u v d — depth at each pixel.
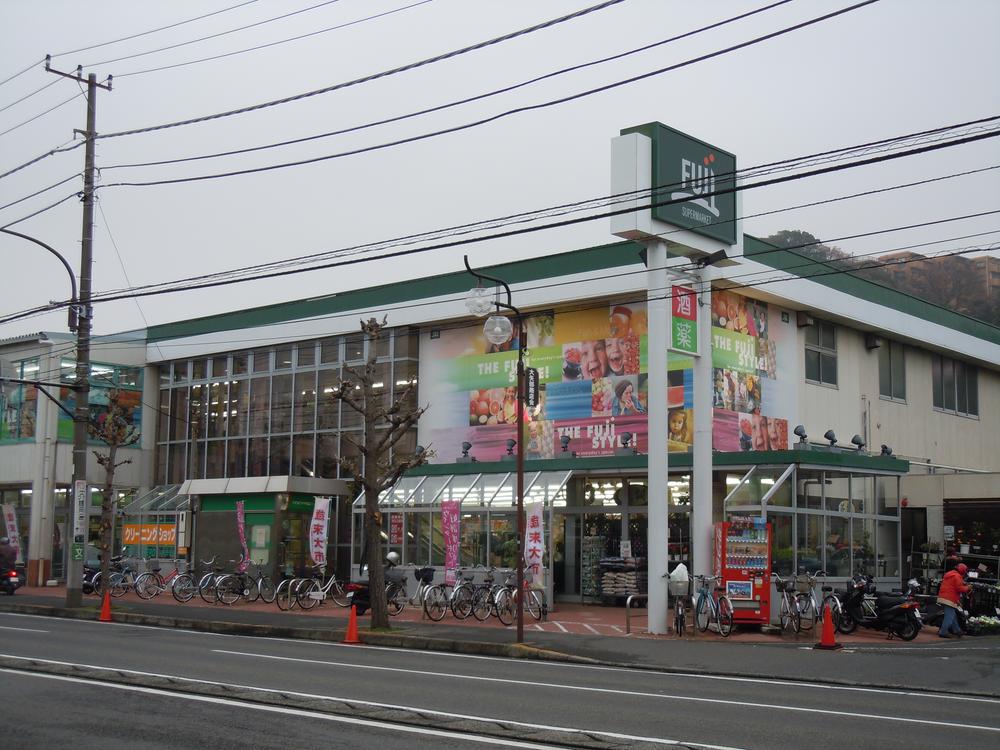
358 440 36.31
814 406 33.19
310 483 34.03
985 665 17.33
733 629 23.03
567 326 32.19
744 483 24.92
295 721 11.30
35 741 10.09
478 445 33.59
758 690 14.54
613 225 22.39
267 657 17.88
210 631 24.48
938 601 22.61
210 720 11.30
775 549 24.48
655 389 22.81
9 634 20.95
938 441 39.16
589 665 18.05
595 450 31.02
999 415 43.81
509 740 10.38
